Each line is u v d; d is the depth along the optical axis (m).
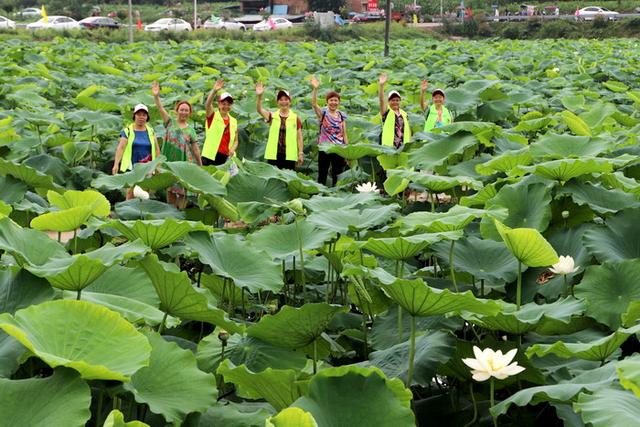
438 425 5.19
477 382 5.36
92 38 53.31
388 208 6.77
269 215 8.17
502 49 42.59
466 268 6.45
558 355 4.86
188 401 4.04
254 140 16.00
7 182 8.54
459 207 6.53
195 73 26.70
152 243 5.86
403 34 64.88
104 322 3.84
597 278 5.95
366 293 5.45
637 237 6.46
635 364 3.68
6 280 4.44
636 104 17.62
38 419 3.40
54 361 3.47
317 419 3.78
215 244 5.94
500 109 14.77
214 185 8.26
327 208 7.27
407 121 14.20
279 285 5.82
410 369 4.75
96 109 16.97
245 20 82.25
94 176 12.57
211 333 6.06
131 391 3.82
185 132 12.54
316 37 59.00
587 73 27.36
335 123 14.09
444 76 26.28
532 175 7.74
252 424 4.07
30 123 14.96
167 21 66.56
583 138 8.72
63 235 10.36
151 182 9.33
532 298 6.36
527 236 5.30
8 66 24.03
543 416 5.04
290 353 5.23
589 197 7.26
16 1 97.62
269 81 22.59
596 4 85.38
